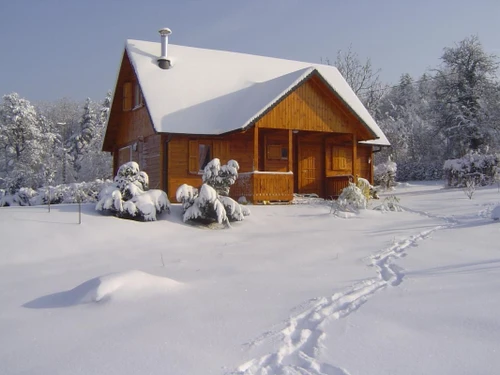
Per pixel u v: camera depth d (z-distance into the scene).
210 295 5.80
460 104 39.44
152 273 7.32
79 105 68.81
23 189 21.34
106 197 12.32
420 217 14.27
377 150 23.56
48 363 3.89
